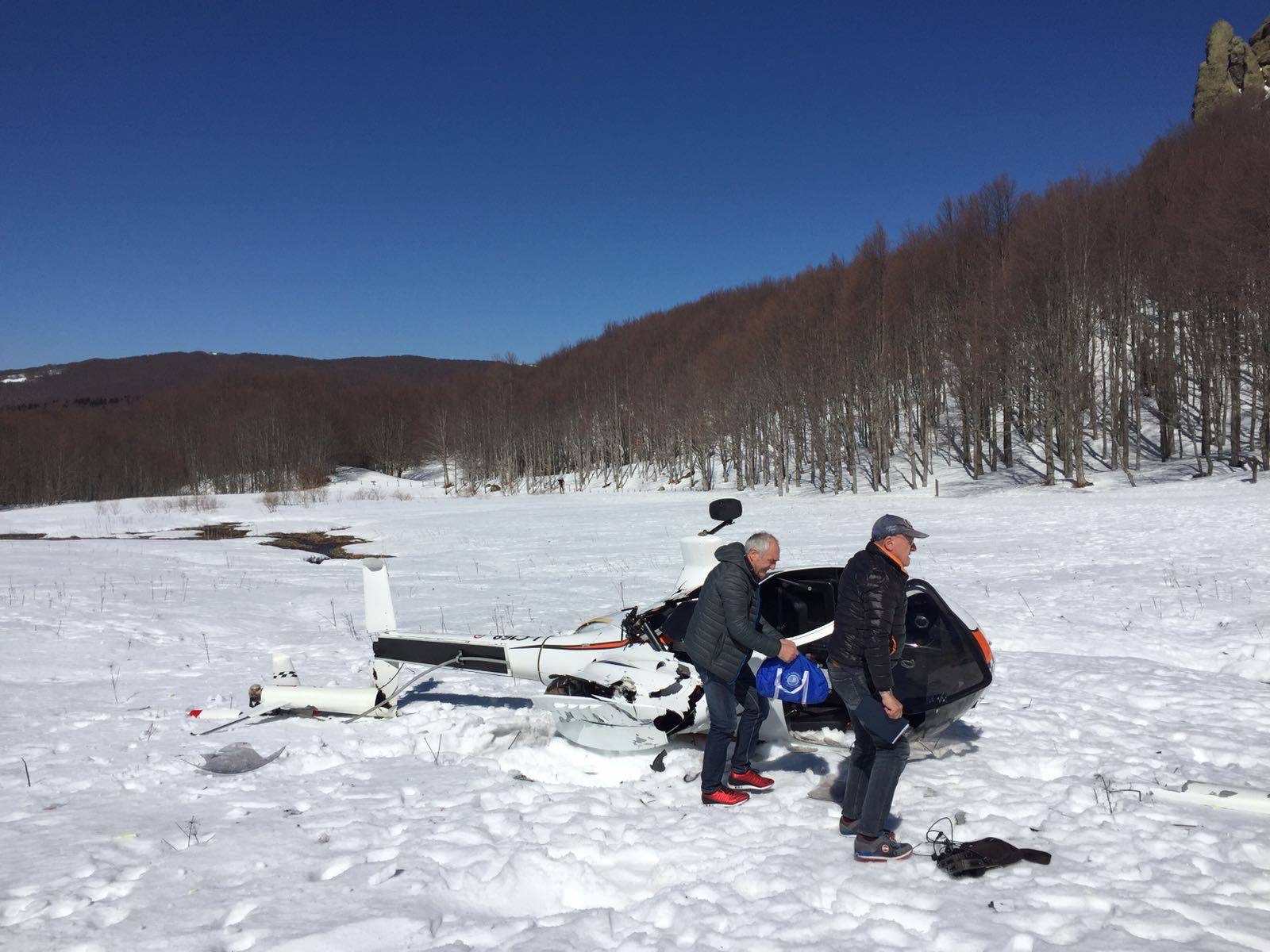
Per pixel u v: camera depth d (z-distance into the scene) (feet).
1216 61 309.42
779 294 293.02
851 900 11.85
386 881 12.71
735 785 16.58
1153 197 183.11
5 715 23.47
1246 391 157.48
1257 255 129.49
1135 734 20.02
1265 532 61.77
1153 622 35.53
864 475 201.36
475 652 21.62
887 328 196.34
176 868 13.25
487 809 15.83
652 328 400.26
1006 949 10.37
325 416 378.73
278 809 16.07
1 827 15.29
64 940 11.07
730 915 11.55
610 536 98.99
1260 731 20.26
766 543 16.21
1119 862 12.85
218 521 149.38
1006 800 15.53
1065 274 152.35
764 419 219.00
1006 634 34.04
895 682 18.81
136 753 19.85
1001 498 127.03
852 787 14.03
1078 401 145.79
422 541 106.93
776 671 15.98
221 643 35.88
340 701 22.65
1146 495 108.47
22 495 307.99
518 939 11.20
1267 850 13.14
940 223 223.10
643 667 18.69
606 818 15.21
